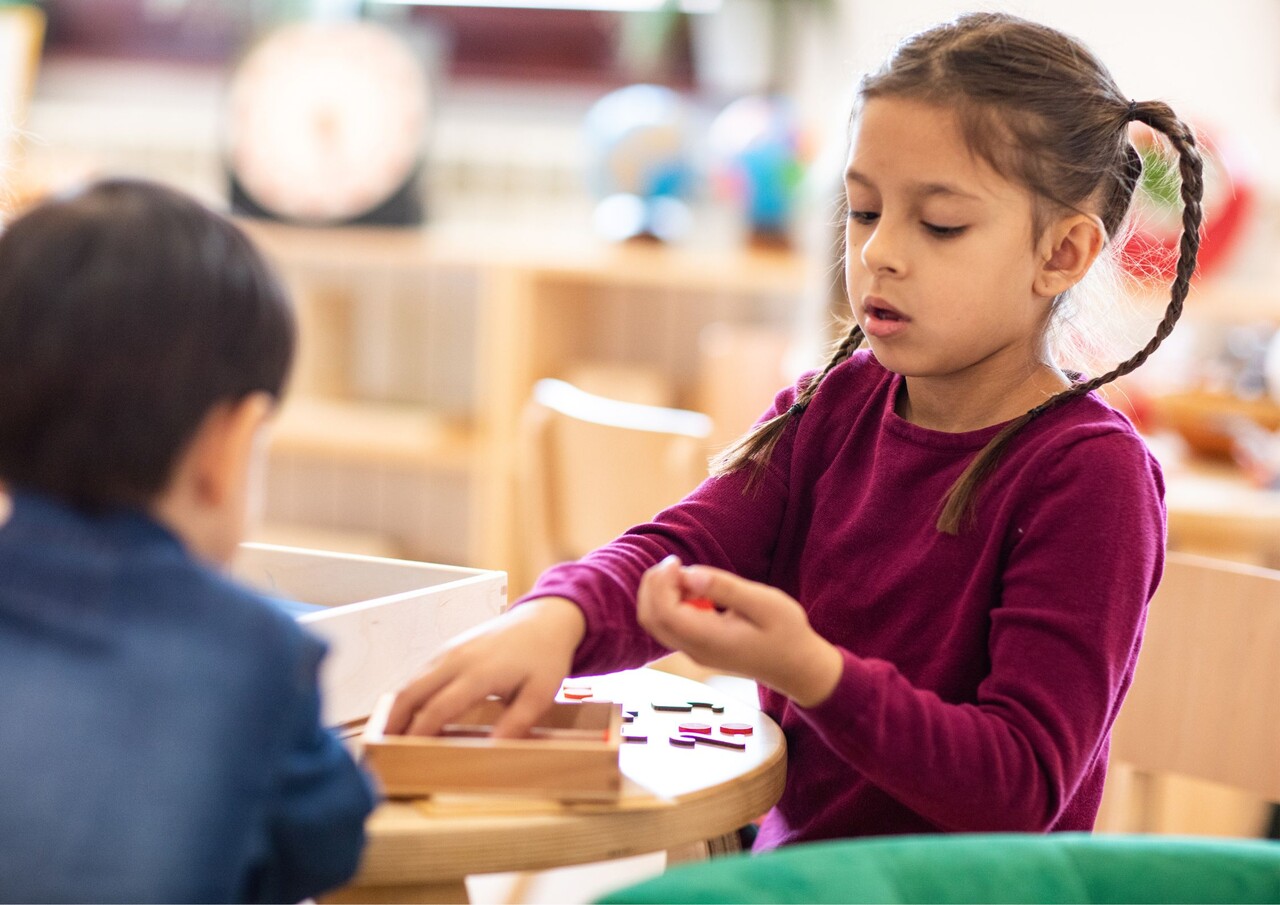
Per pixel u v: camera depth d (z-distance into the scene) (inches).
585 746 36.8
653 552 46.7
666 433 84.9
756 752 41.9
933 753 37.5
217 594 31.1
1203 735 57.5
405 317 153.3
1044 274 44.5
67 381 30.9
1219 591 57.3
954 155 42.0
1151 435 106.7
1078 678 39.6
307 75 141.3
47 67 159.2
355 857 33.1
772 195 130.5
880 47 50.9
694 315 145.6
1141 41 134.4
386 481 155.0
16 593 30.4
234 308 32.6
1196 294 113.0
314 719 32.5
